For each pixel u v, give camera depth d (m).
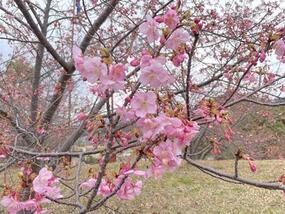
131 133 2.01
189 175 12.02
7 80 5.86
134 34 4.09
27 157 2.80
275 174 11.84
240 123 10.63
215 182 11.45
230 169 12.29
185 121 1.74
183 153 2.27
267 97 4.01
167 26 1.70
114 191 2.00
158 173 1.86
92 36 3.98
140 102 1.67
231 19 5.09
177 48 1.76
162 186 10.80
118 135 2.01
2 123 4.49
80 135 4.30
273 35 2.05
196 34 1.77
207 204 9.48
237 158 2.10
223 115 1.96
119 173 2.02
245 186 10.97
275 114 11.16
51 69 5.87
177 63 1.80
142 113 1.66
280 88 4.13
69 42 5.62
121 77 1.64
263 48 2.15
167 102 1.86
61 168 3.09
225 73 3.37
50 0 5.36
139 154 1.83
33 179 1.98
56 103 5.00
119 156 2.32
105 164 1.94
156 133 1.67
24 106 5.74
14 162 2.94
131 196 2.09
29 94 5.77
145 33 1.70
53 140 4.98
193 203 9.52
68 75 4.70
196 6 4.38
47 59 6.11
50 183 1.94
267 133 12.48
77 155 2.68
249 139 11.34
